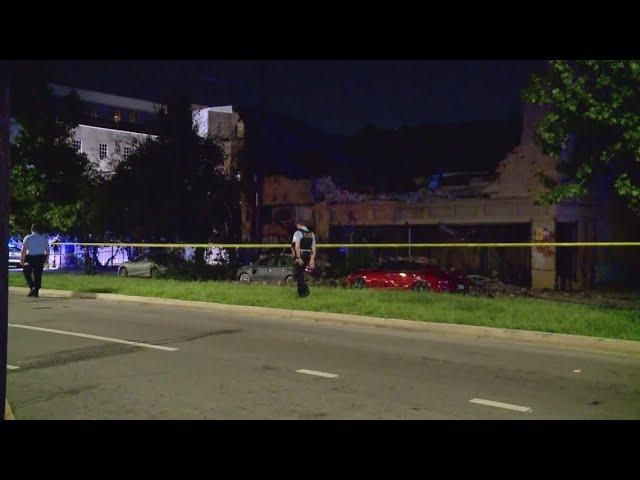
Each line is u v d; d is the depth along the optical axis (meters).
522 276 52.03
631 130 26.78
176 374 17.42
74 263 63.66
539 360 19.66
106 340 22.72
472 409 14.21
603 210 54.09
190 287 37.28
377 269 43.84
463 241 55.00
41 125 54.22
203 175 58.72
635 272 55.62
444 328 24.69
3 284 8.77
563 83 29.12
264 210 65.38
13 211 54.72
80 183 57.09
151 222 57.09
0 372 8.91
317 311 28.45
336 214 61.22
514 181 52.38
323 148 64.06
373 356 20.12
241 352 20.66
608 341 21.20
